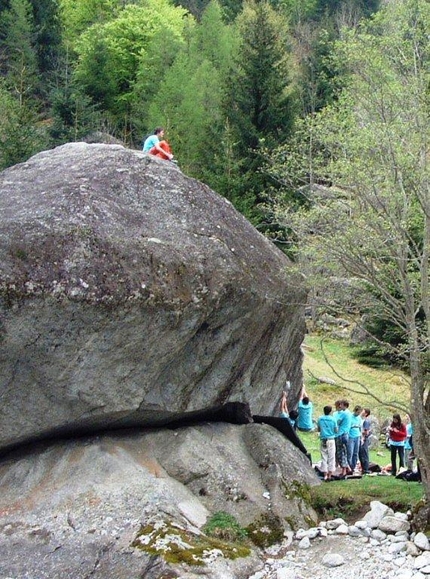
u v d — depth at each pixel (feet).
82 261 34.91
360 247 39.68
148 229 38.70
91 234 35.88
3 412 36.11
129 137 124.77
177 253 38.11
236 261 40.65
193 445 40.40
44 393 36.24
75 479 36.91
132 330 36.01
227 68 119.44
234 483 39.19
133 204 39.91
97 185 39.91
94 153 44.09
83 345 35.32
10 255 34.27
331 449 46.16
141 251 36.78
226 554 33.50
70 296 33.99
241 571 33.14
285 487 40.16
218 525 36.45
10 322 33.73
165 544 32.68
